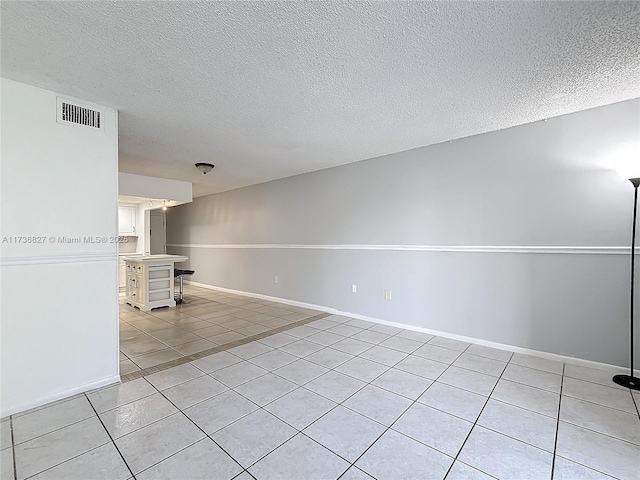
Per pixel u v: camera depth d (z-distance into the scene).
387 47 1.80
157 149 3.81
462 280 3.49
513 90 2.33
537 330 3.03
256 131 3.19
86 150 2.41
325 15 1.53
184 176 5.37
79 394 2.30
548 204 2.95
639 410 2.08
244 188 6.30
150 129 3.12
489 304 3.30
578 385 2.44
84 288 2.37
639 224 2.57
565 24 1.60
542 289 3.00
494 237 3.26
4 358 2.03
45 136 2.22
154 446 1.72
